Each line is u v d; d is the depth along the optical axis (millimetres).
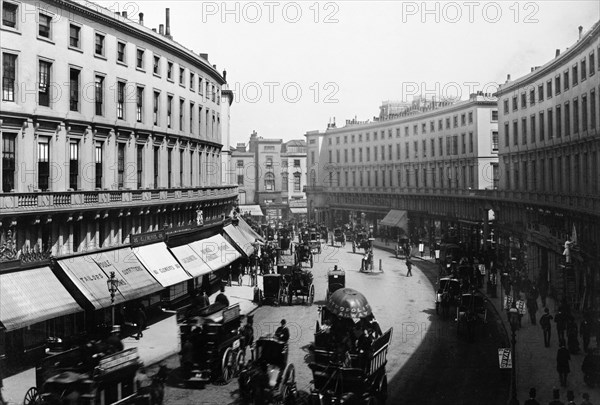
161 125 37281
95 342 19359
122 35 32469
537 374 22078
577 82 36812
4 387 20719
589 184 34406
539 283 38000
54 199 25750
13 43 24312
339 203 100938
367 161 94375
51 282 24719
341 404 16688
